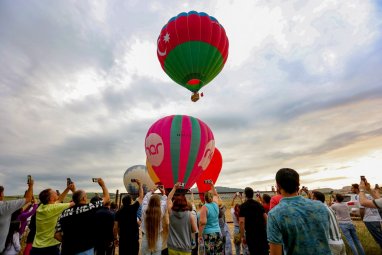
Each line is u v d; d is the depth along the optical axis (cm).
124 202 421
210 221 402
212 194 422
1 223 287
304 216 181
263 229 390
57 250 331
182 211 356
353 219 1105
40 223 330
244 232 436
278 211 188
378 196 288
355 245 490
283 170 203
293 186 194
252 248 384
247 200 421
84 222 285
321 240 177
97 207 306
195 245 505
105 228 307
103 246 351
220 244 395
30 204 427
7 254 318
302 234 177
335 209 504
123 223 396
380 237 452
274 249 180
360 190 296
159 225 337
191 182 736
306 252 173
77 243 276
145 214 349
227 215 1375
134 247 386
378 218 458
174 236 350
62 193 361
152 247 325
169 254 348
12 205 293
